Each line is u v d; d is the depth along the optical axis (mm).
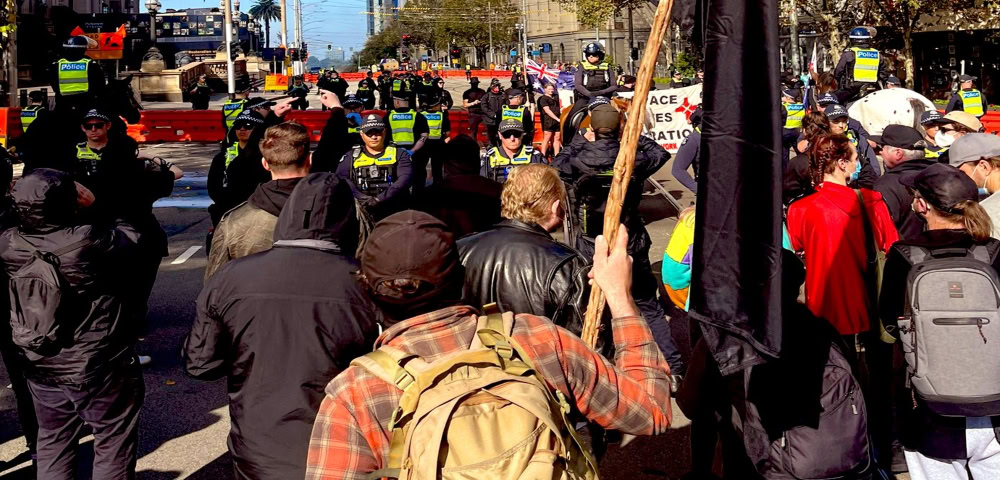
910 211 5188
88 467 4816
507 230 3428
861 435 3061
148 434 5359
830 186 4172
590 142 5836
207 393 6016
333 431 1898
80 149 5789
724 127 2436
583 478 1840
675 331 7152
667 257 4117
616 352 2168
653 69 2219
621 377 2078
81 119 6027
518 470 1705
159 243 5941
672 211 12445
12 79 21953
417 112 11523
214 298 2883
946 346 3381
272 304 2824
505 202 3490
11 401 5977
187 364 2965
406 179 6863
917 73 40281
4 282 3848
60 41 51781
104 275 3725
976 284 3387
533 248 3320
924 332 3418
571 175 5840
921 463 3689
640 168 5707
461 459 1710
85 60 9438
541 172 3488
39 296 3607
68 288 3635
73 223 3736
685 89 11484
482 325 1988
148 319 7734
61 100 7594
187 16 74312
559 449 1780
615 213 2217
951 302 3389
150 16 60875
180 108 39656
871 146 7457
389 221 2078
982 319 3355
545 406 1800
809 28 40594
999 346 3359
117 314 3807
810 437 3033
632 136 2217
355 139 13008
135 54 58312
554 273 3254
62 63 9398
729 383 3260
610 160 5695
